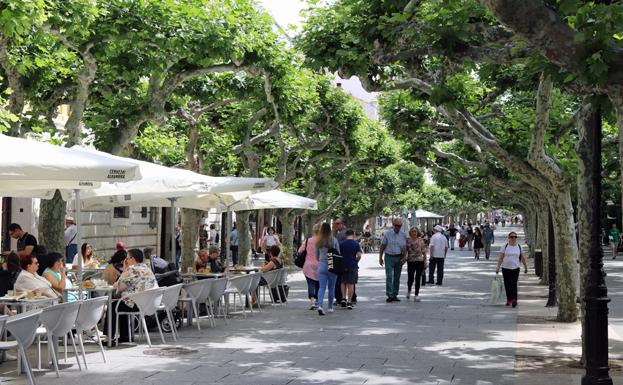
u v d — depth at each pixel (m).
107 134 18.19
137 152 26.31
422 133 25.30
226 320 16.23
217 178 16.20
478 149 25.27
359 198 61.84
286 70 21.41
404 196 75.69
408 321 17.00
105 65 17.53
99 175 9.76
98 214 32.09
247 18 19.48
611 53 7.51
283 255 34.72
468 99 19.70
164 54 16.98
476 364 11.72
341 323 16.50
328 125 31.39
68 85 18.66
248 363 11.58
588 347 9.63
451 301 21.73
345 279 19.45
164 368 11.09
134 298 12.91
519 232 128.00
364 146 34.56
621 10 7.50
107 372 10.74
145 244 37.22
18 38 12.44
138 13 16.41
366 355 12.43
